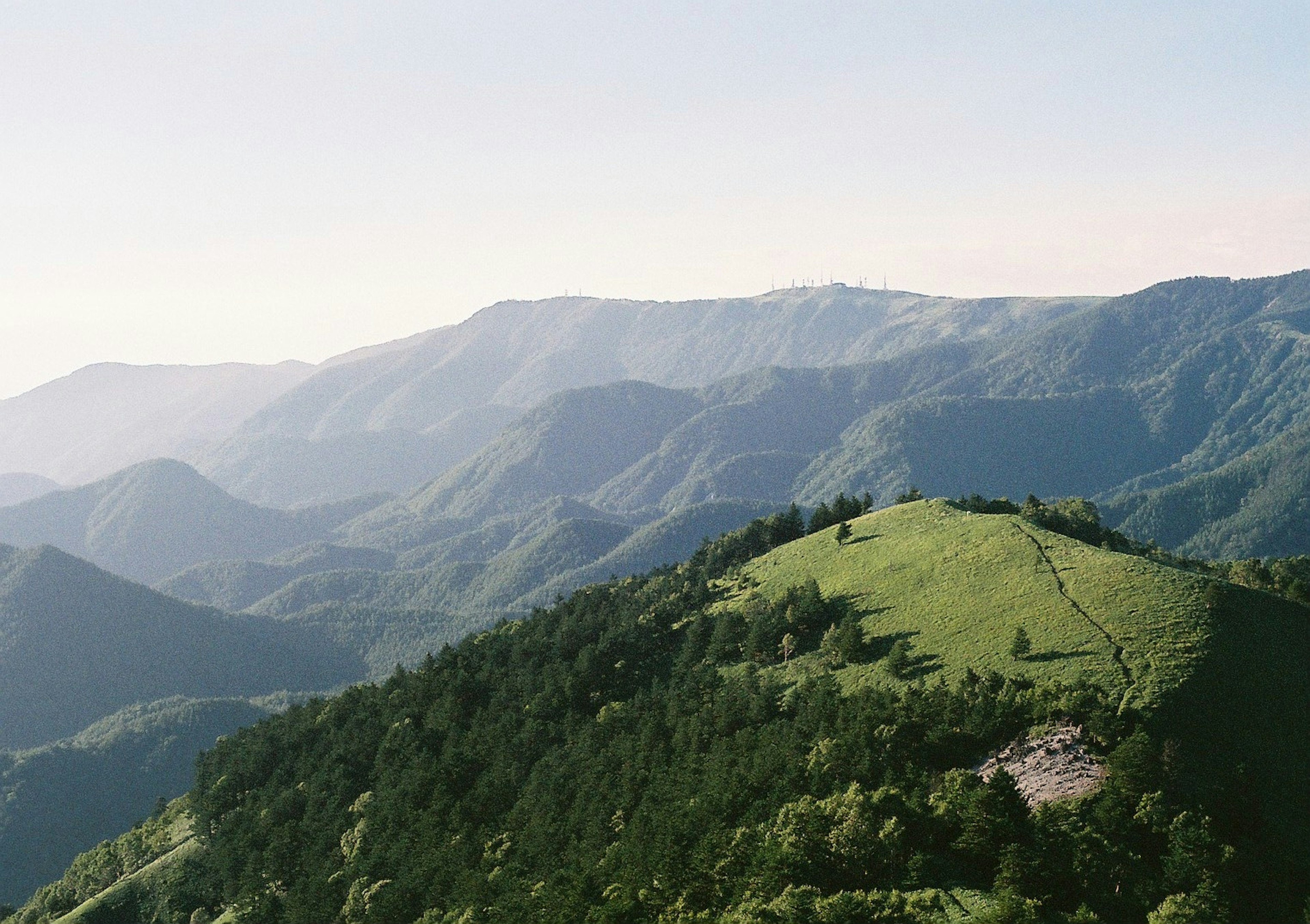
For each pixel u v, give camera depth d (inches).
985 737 3946.9
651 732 5408.5
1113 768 3442.4
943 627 5349.4
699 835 4010.8
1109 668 4256.9
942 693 4291.3
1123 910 2972.4
